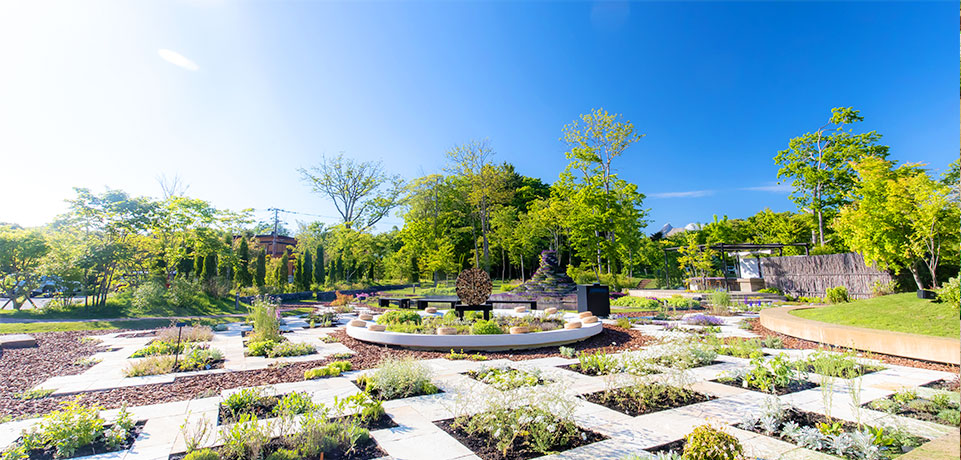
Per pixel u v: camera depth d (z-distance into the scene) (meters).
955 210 13.90
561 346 9.70
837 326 9.59
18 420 5.03
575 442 4.17
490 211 43.28
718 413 4.98
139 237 20.66
